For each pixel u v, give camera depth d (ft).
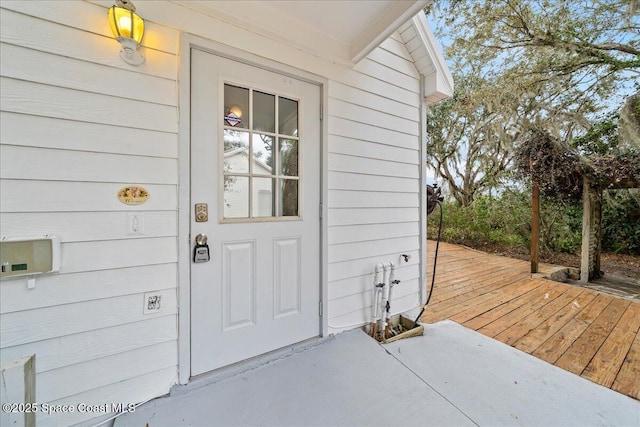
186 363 4.87
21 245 3.64
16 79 3.67
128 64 4.34
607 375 5.70
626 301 10.28
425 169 8.99
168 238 4.72
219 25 5.08
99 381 4.21
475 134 22.79
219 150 5.17
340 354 6.06
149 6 4.48
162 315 4.68
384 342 6.88
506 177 20.77
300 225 6.27
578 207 15.42
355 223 7.30
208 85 5.04
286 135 6.05
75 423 4.04
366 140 7.48
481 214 22.29
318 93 6.50
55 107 3.88
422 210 8.96
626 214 16.80
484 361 6.08
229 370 5.25
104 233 4.23
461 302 10.16
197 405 4.50
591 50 15.19
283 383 5.07
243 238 5.49
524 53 17.38
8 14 3.62
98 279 4.20
